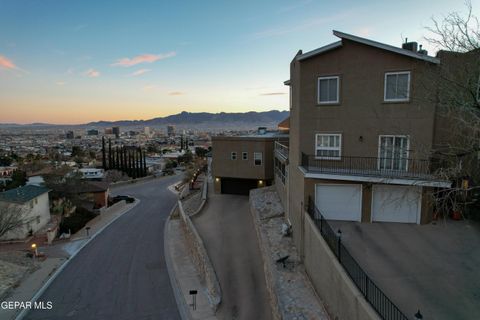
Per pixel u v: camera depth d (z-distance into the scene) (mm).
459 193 13969
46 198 33625
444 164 14172
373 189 14969
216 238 22266
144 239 29016
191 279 19766
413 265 10758
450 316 8070
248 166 33062
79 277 20438
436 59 13516
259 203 25562
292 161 18578
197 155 120875
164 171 91875
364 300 8516
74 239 29359
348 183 15062
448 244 12438
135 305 16812
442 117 14211
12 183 47594
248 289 15984
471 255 11477
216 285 16234
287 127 35406
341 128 15703
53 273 21062
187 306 16281
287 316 11141
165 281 19656
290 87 19391
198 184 55219
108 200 48906
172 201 50281
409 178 13664
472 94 10938
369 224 14758
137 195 57250
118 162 81750
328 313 11117
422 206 14555
